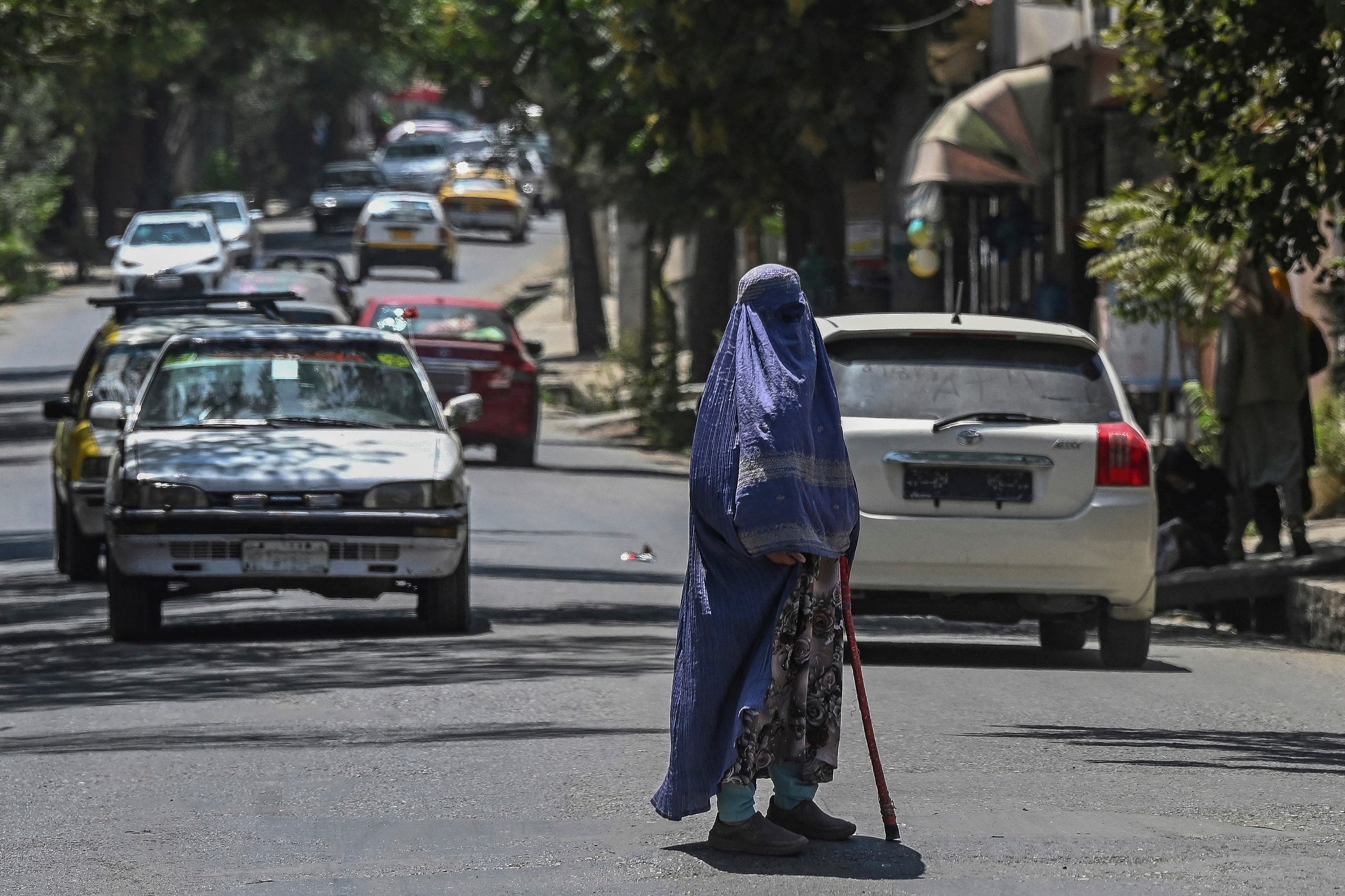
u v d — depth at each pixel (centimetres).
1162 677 3084
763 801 1909
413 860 1672
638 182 9094
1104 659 3222
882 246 8106
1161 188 5809
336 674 3000
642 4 7806
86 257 18175
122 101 18612
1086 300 8188
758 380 1603
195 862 1681
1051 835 1750
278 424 3691
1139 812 1886
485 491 6881
